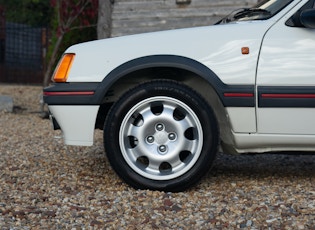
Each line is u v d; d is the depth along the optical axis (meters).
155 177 4.33
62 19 10.50
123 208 3.96
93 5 11.16
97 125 4.86
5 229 3.53
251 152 4.43
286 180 4.80
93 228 3.58
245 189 4.46
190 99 4.29
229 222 3.67
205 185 4.60
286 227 3.54
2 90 14.05
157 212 3.87
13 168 5.25
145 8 10.61
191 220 3.72
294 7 4.38
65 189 4.48
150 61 4.30
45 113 9.70
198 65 4.27
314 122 4.24
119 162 4.35
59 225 3.63
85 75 4.36
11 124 8.78
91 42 4.51
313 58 4.23
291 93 4.22
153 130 4.36
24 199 4.19
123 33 10.76
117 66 4.34
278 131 4.28
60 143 6.79
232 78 4.25
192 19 10.33
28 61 20.89
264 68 4.24
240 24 4.44
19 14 24.62
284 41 4.28
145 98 4.32
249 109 4.26
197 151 4.31
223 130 4.57
